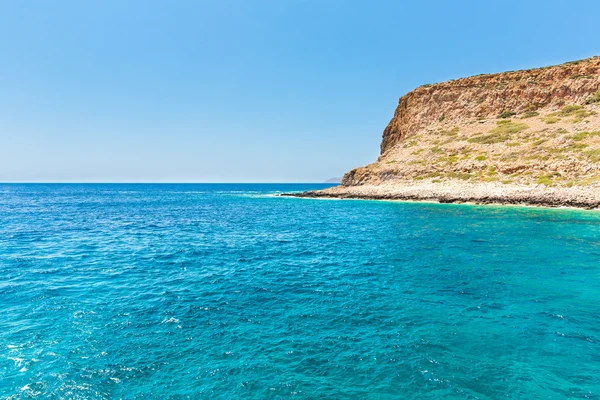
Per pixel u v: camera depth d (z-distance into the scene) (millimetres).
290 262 20781
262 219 44219
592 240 26375
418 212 47375
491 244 25453
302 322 11969
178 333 11148
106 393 8234
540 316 12422
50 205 69938
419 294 14789
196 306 13469
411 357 9672
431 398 8016
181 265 20125
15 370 9086
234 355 9797
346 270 18828
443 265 19703
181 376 8844
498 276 17391
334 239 28750
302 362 9422
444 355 9797
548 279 16828
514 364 9391
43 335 10984
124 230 34875
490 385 8492
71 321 12039
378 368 9148
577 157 52719
